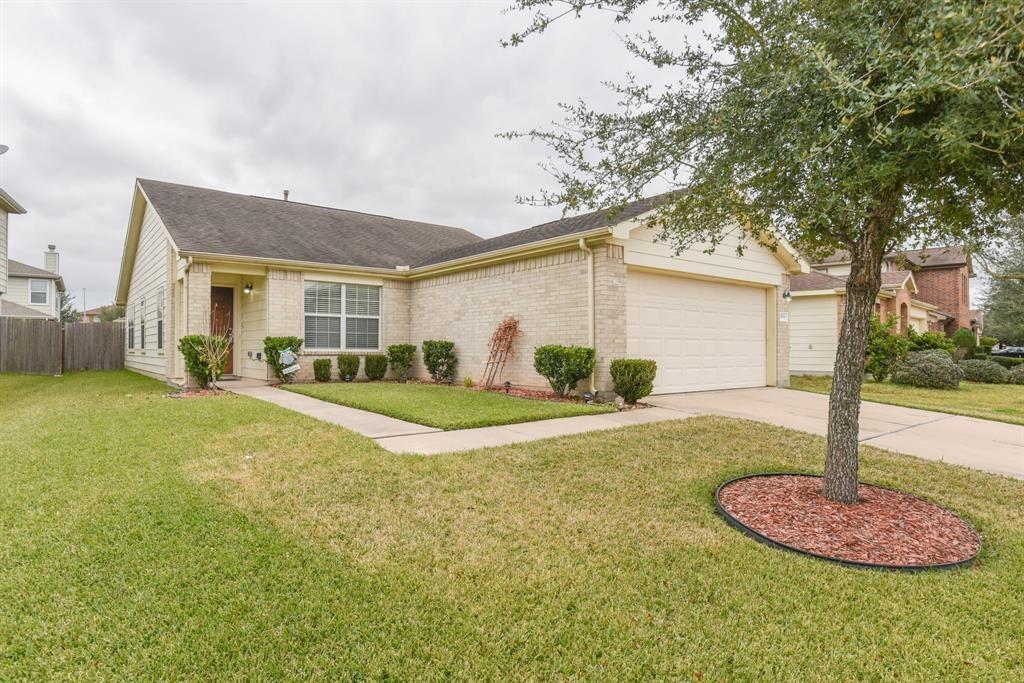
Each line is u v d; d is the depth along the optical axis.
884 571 3.26
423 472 4.88
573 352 9.09
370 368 13.29
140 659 2.26
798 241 4.40
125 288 18.44
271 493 4.27
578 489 4.63
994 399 11.49
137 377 14.52
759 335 12.63
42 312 28.94
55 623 2.50
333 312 13.02
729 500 4.42
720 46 4.20
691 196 4.56
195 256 10.80
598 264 9.28
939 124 2.85
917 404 10.15
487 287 11.73
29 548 3.23
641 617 2.69
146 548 3.26
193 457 5.24
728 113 3.87
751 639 2.54
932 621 2.73
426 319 13.73
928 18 2.74
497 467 5.11
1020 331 18.86
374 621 2.58
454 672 2.24
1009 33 2.46
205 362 10.64
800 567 3.29
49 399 9.88
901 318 19.67
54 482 4.45
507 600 2.80
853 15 3.21
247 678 2.17
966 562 3.41
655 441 6.35
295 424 6.77
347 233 15.84
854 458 4.37
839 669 2.33
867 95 2.81
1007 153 3.11
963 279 26.62
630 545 3.54
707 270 10.92
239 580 2.91
